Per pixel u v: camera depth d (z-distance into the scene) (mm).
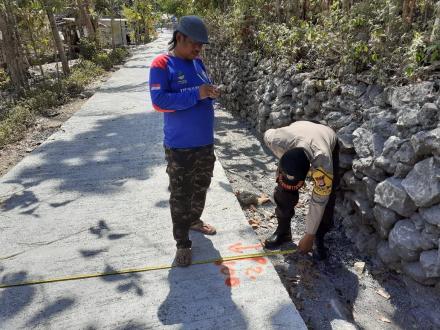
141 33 38000
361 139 3350
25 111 8492
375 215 3104
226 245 3266
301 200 4203
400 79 3271
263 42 6547
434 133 2580
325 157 2660
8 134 6988
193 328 2455
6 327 2518
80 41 21406
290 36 5293
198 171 2986
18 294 2799
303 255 3305
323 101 4297
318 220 2865
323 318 2688
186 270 2979
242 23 7547
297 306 2791
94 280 2908
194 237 3383
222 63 9477
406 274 2934
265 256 3119
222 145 6227
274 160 5508
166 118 2729
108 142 6137
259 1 7168
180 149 2703
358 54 3738
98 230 3570
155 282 2863
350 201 3572
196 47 2545
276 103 5570
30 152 6160
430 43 3143
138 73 14969
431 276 2656
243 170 5207
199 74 2693
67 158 5477
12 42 11805
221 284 2822
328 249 3393
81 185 4543
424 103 2881
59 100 10367
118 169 4996
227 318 2523
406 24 3570
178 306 2635
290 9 6059
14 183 4684
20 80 12070
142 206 3980
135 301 2689
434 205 2602
